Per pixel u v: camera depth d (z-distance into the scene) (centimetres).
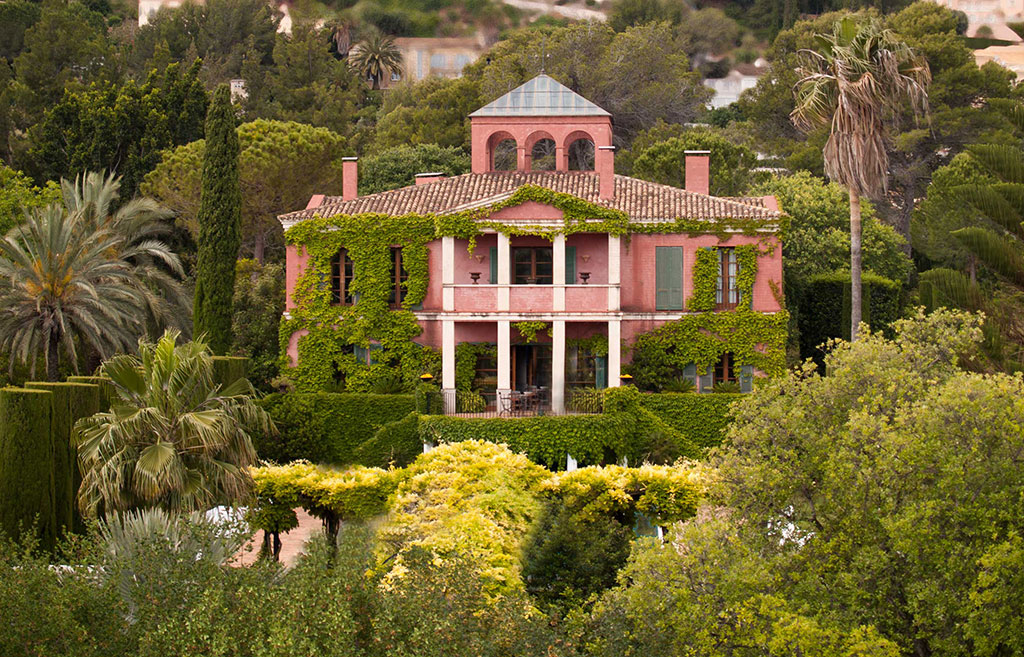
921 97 4197
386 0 14412
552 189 4722
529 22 14262
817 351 5534
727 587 2044
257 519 3077
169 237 6281
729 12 13438
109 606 1948
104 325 4319
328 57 11350
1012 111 3331
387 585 2022
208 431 2789
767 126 9000
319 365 4628
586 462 4069
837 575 2080
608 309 4444
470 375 4591
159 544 2069
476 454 3020
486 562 2419
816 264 5947
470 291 4491
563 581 2652
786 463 2286
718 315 4516
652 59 8681
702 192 4922
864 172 4031
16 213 5547
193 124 7056
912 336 2709
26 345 4184
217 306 4794
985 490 2027
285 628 1752
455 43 13850
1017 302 3288
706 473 2488
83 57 8356
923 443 2045
